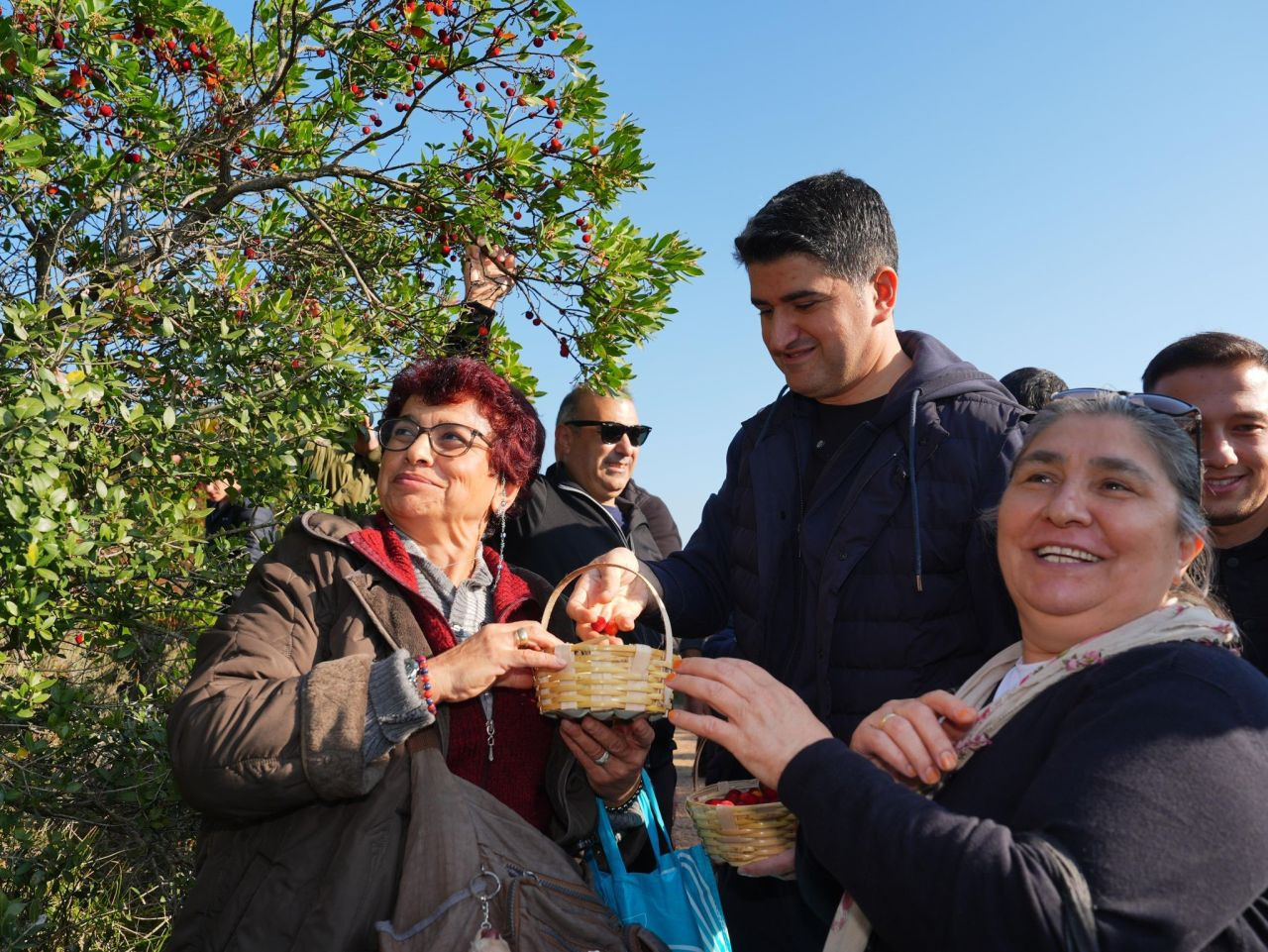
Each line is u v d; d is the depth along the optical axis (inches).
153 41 156.9
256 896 82.2
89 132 152.1
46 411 110.0
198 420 138.9
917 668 97.7
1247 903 52.7
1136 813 53.1
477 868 81.6
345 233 188.9
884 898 57.2
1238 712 55.8
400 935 78.2
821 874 72.7
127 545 125.3
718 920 92.7
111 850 147.0
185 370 145.3
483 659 84.2
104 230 155.8
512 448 104.2
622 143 169.9
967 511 96.4
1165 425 68.4
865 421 103.0
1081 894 51.7
